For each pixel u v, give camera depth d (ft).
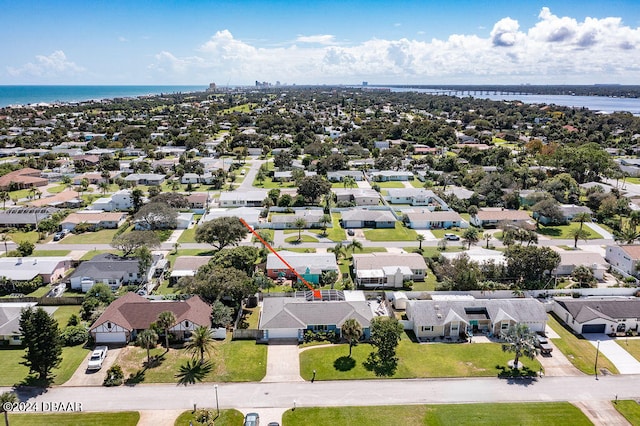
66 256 357.20
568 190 536.83
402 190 538.47
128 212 469.98
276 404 190.08
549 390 201.36
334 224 447.83
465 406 189.98
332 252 355.15
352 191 540.93
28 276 302.04
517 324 222.48
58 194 514.68
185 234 410.31
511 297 287.89
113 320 234.38
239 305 268.62
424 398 195.11
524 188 566.36
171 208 428.15
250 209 467.52
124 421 178.81
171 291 295.07
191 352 227.40
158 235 406.21
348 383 205.05
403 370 215.10
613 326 251.19
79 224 415.44
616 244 366.84
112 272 305.12
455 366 219.00
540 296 290.97
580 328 251.39
